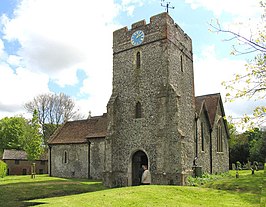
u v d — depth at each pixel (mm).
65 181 25812
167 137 21484
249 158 47906
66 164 32719
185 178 20625
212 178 25094
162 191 15289
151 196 14062
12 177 35250
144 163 23562
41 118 52031
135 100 23938
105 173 23719
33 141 42625
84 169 30750
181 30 25781
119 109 24828
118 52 25828
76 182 24656
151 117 22703
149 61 23625
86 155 30828
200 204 13305
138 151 23375
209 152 29469
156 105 22547
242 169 44125
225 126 34375
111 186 23188
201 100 30266
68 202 12570
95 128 32031
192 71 27203
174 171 20766
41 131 51719
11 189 18953
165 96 21922
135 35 24859
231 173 33750
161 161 20984
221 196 15453
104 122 31750
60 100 52844
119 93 25094
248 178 21359
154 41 23531
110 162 23609
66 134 34875
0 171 33875
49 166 34719
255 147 45500
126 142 23828
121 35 25891
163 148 21109
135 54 24625
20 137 58594
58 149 34031
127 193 14375
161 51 23031
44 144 51656
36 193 18047
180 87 24281
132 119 23828
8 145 58188
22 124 59875
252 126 8273
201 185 21344
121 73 25297
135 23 25031
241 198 15047
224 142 34062
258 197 15203
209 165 29062
